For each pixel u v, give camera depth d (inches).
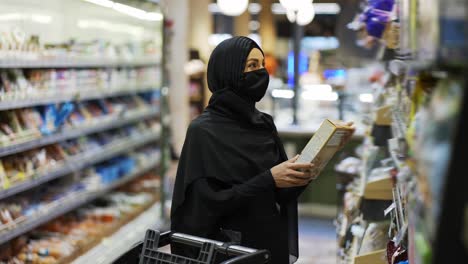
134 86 280.4
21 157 183.6
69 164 209.6
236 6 385.4
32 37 186.7
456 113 39.3
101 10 253.0
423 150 50.4
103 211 233.0
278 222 103.2
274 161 102.3
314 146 95.4
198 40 537.0
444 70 47.2
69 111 208.2
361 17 145.9
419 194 53.4
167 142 265.3
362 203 132.5
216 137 98.2
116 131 269.3
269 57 586.2
